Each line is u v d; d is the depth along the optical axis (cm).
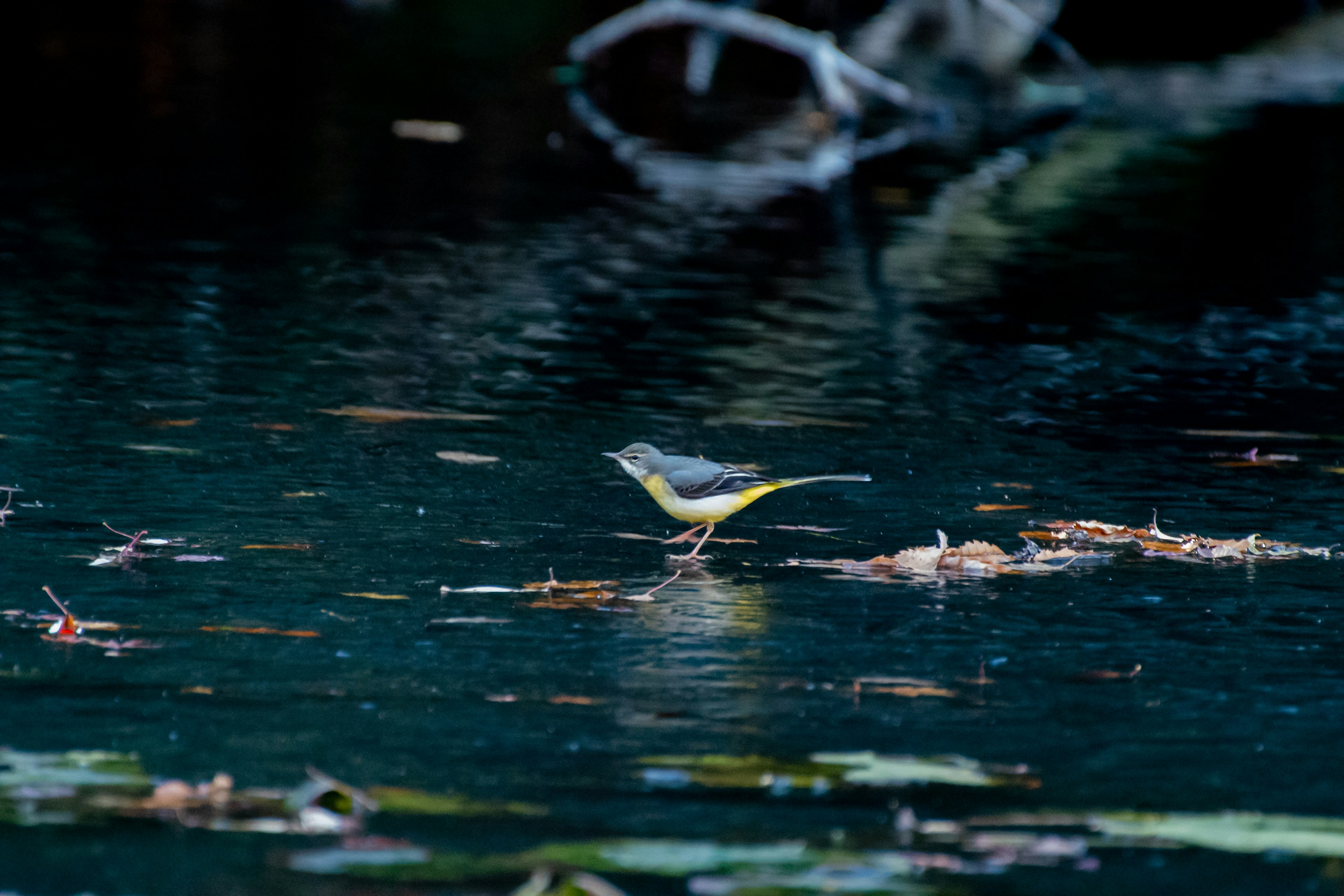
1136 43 5603
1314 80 5031
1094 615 923
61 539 992
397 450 1260
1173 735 736
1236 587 984
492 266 2095
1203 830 627
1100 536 1103
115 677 767
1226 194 3062
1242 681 812
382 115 3544
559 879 557
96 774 654
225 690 757
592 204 2645
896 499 1186
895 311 1938
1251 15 5725
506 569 980
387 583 940
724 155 3269
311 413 1358
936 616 913
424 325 1728
